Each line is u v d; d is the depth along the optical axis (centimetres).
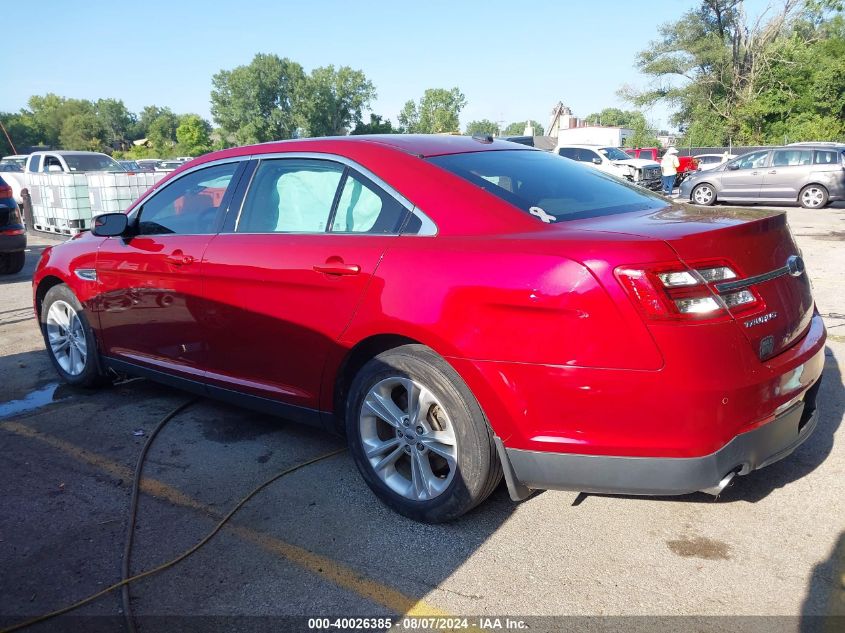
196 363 416
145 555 303
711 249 265
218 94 10181
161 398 497
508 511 329
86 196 1325
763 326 274
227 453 403
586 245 267
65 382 533
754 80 4184
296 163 377
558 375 268
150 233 446
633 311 255
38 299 539
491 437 296
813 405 316
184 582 284
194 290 401
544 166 368
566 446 274
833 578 272
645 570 281
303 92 10062
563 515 325
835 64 3919
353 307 324
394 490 327
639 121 6988
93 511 341
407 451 323
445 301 291
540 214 305
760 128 4166
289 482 365
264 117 10219
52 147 14312
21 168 2105
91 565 296
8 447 416
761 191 1836
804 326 306
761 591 266
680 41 4297
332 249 337
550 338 268
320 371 348
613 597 266
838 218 1525
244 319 377
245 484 365
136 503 346
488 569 286
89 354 490
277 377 372
